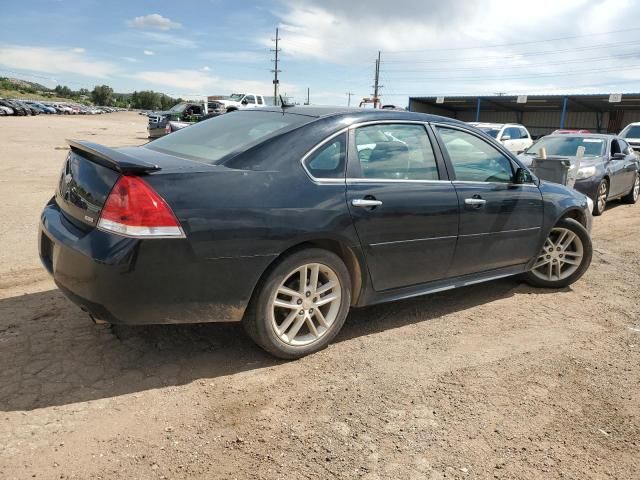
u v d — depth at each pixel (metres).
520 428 2.81
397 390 3.13
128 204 2.74
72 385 2.99
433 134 4.08
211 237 2.90
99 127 37.25
